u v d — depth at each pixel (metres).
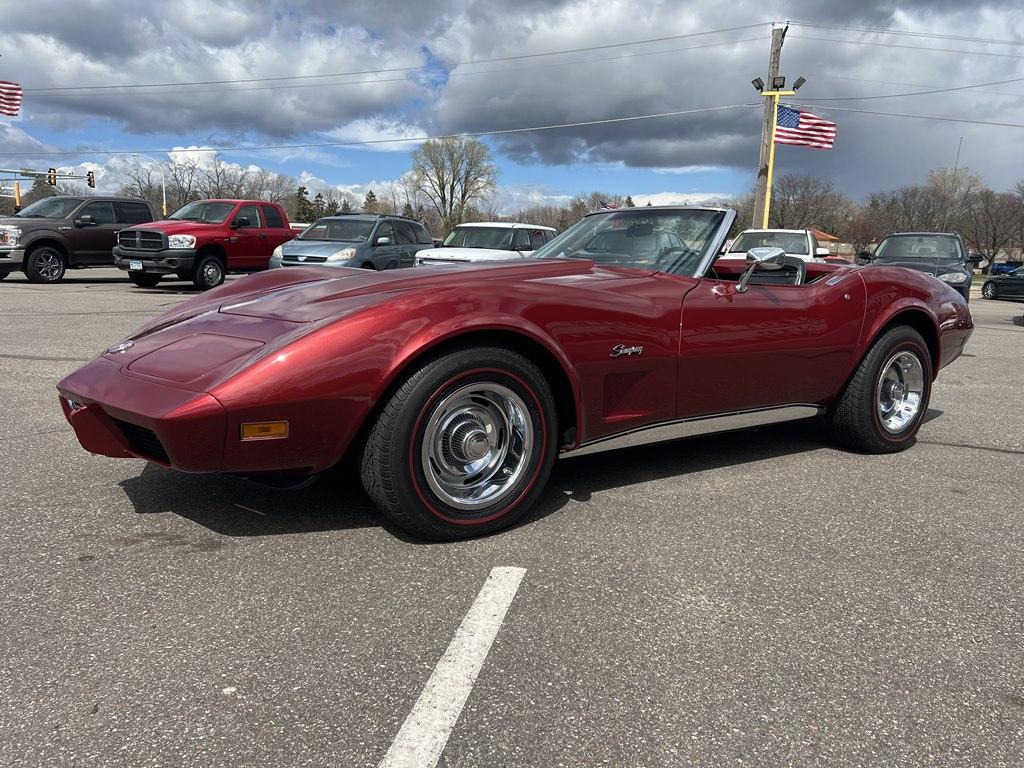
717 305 3.26
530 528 2.83
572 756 1.57
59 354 6.59
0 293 12.27
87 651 1.93
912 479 3.57
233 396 2.30
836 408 3.95
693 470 3.64
